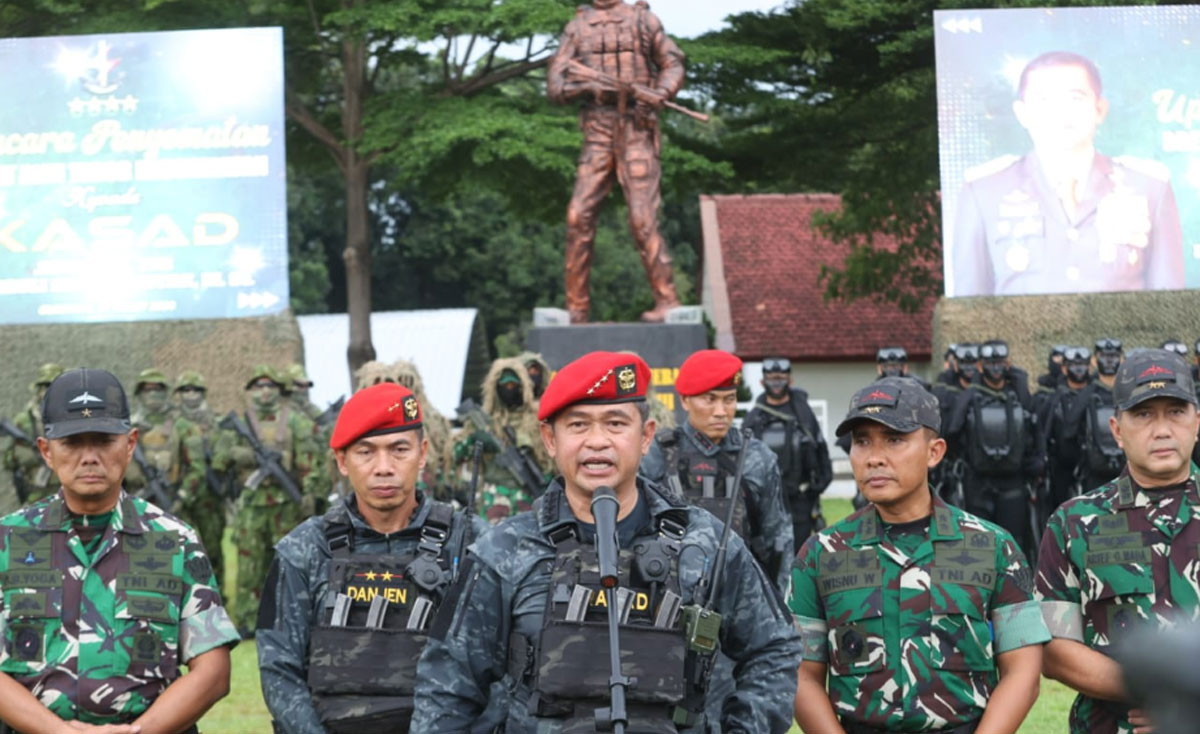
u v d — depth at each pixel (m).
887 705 4.56
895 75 25.38
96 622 4.55
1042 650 4.71
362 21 24.94
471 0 25.09
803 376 37.25
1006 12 17.52
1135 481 4.90
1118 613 4.84
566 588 3.81
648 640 3.75
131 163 17.58
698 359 7.62
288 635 4.98
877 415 4.56
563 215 29.06
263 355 18.31
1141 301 17.86
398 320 36.31
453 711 3.90
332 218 48.06
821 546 4.75
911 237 27.55
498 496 10.11
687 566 3.87
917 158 26.30
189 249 17.61
